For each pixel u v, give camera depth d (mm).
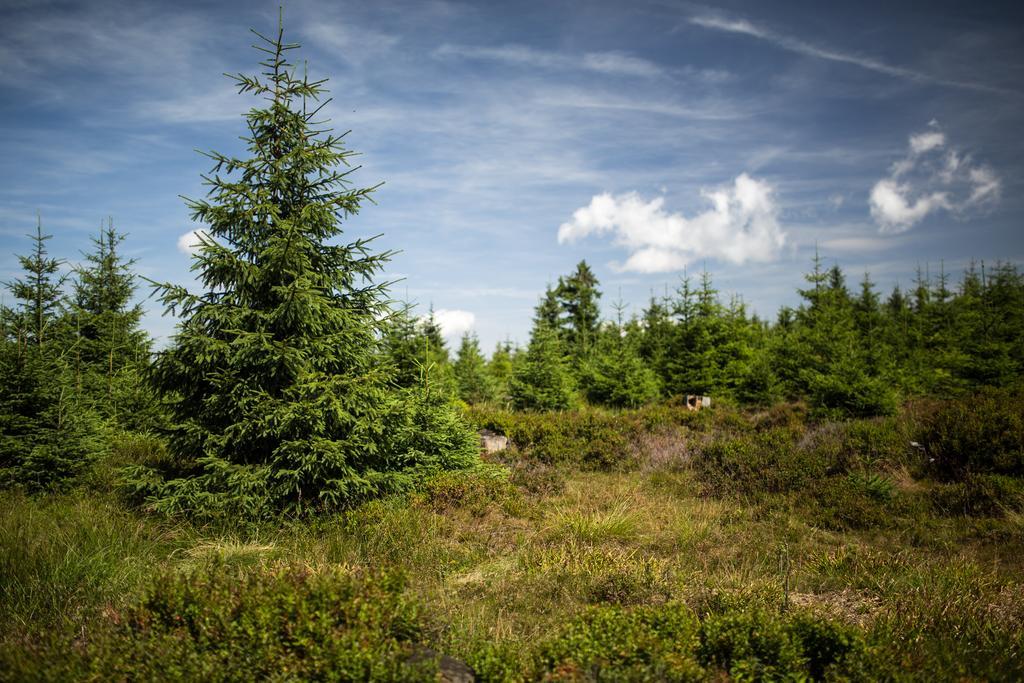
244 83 8562
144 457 11070
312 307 8156
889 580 6133
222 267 8320
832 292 29781
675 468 12711
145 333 18266
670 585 5660
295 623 3588
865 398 17000
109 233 18766
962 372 23000
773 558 7137
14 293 14070
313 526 7512
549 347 22453
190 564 5957
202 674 3221
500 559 6754
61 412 9523
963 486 9672
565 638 3961
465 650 4262
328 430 8430
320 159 8773
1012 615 5035
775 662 3801
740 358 26750
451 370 23812
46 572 5609
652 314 34469
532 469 12297
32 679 3332
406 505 8523
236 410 8125
